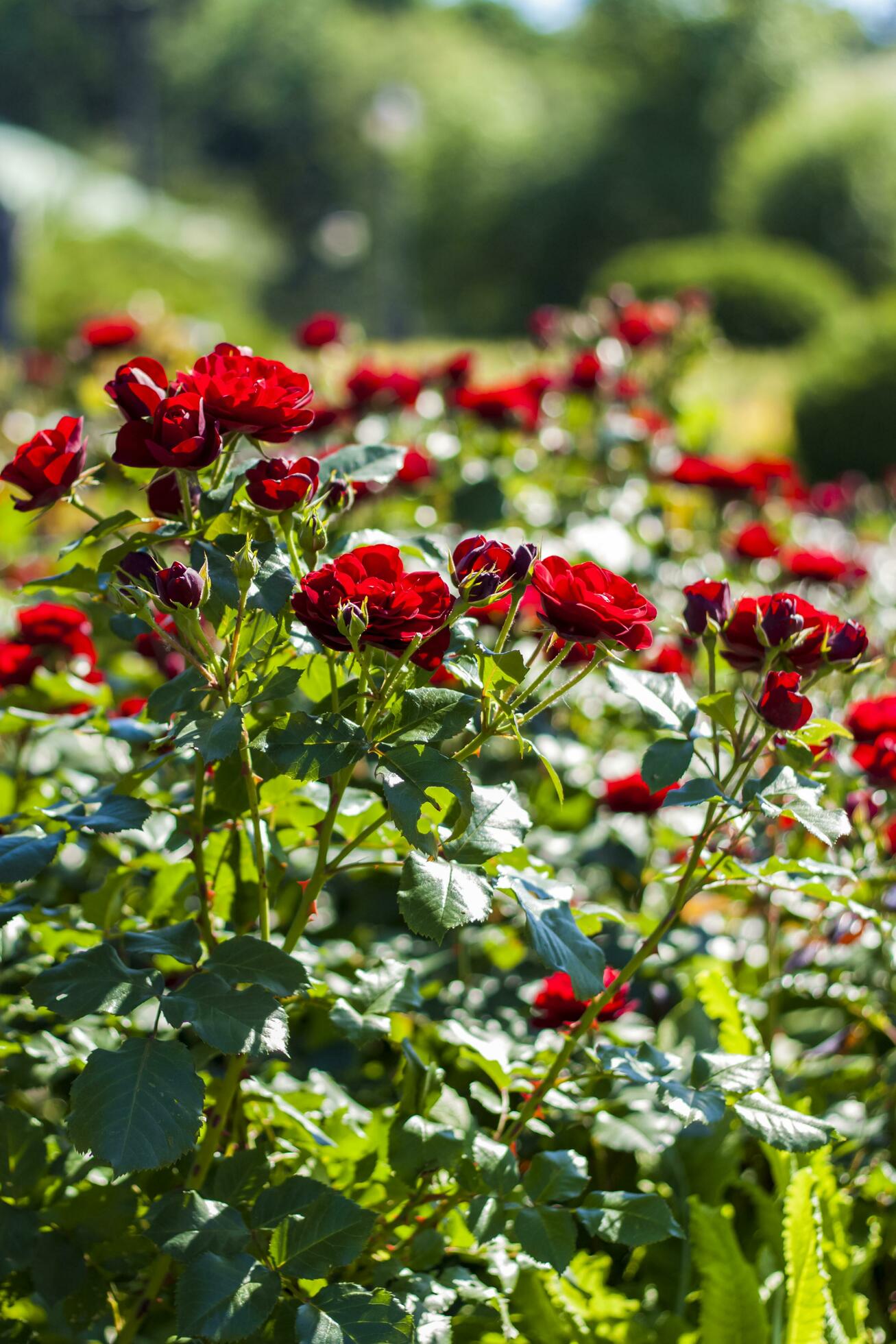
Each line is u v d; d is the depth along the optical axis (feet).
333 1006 4.50
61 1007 3.57
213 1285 3.46
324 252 89.71
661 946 6.15
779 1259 5.04
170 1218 3.62
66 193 52.54
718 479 9.13
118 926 4.97
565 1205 5.32
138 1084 3.44
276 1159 4.57
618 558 7.97
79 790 5.99
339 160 136.36
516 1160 4.28
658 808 6.31
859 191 72.59
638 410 10.31
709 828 4.27
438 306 89.81
